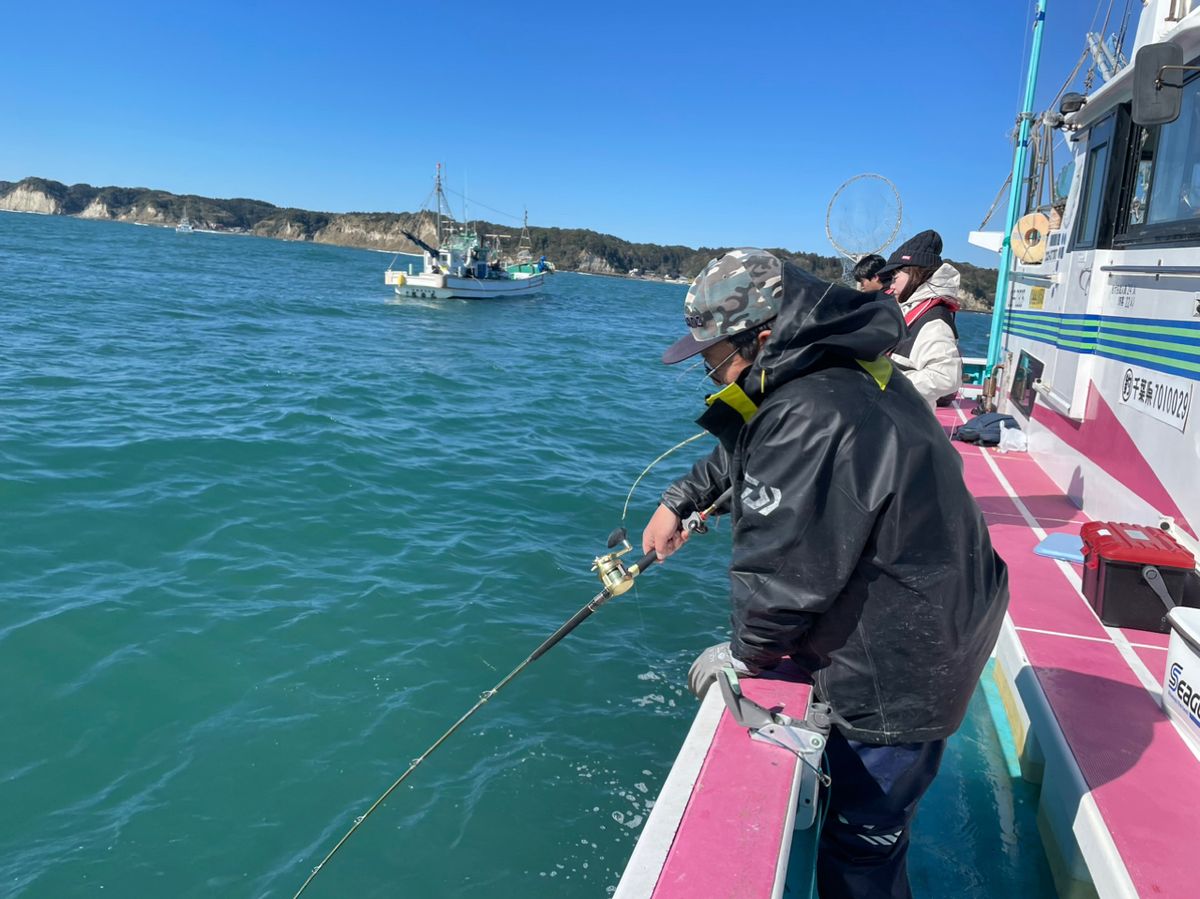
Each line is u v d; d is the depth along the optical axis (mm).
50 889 3025
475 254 53250
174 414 10438
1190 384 3350
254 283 45250
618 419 13359
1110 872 1883
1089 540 3396
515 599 5555
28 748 3756
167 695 4199
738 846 1411
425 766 3799
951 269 4250
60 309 23203
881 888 1920
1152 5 4004
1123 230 4406
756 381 1617
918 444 1562
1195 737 2354
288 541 6340
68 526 6207
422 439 10438
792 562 1585
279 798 3555
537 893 3143
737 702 1807
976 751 2988
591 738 4062
